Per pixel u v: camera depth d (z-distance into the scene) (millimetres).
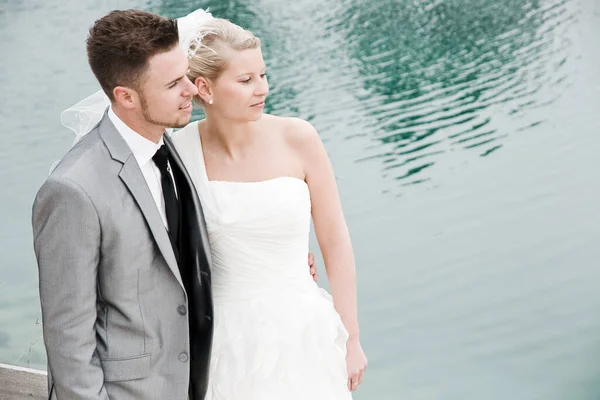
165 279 1906
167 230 1962
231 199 2170
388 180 8156
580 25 11844
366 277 6512
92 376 1815
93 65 1854
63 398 1818
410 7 13516
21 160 8828
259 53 2139
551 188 7750
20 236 7211
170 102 1852
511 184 7871
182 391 1932
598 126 8844
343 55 11680
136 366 1890
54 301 1792
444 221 7328
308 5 13922
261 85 2135
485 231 7117
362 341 5645
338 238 2332
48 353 1825
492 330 5668
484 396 4957
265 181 2201
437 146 8789
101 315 1901
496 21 12523
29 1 15094
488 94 9961
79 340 1803
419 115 9547
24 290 6254
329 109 9875
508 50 11328
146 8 14102
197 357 2074
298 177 2258
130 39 1795
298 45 12188
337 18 13211
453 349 5512
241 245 2172
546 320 5801
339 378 2189
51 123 9781
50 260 1786
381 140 9008
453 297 6176
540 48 11195
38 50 12484
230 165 2229
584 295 6047
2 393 2883
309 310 2193
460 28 12320
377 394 5012
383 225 7344
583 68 10336
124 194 1843
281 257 2211
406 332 5723
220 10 13867
